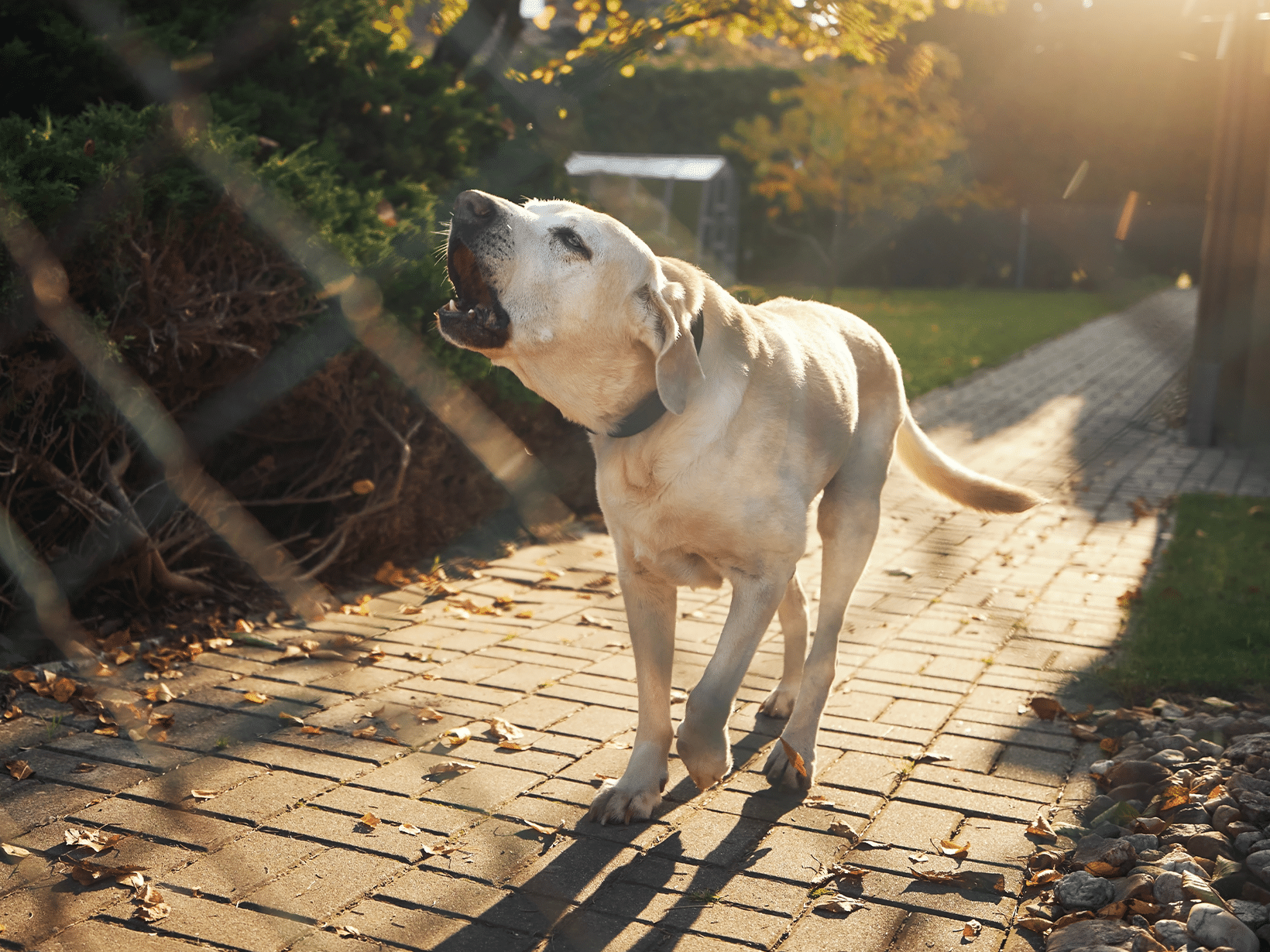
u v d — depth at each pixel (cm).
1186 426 1078
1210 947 244
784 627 397
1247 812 303
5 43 507
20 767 322
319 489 551
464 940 252
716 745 290
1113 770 339
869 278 3200
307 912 261
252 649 448
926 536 701
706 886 279
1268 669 432
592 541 655
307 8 616
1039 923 260
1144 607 535
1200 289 1046
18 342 395
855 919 265
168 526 475
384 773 338
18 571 420
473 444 589
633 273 279
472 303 289
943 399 1313
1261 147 996
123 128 417
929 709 402
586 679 428
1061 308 2558
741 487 295
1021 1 2680
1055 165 2717
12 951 239
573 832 306
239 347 437
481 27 791
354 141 645
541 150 746
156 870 276
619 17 832
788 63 3206
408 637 473
